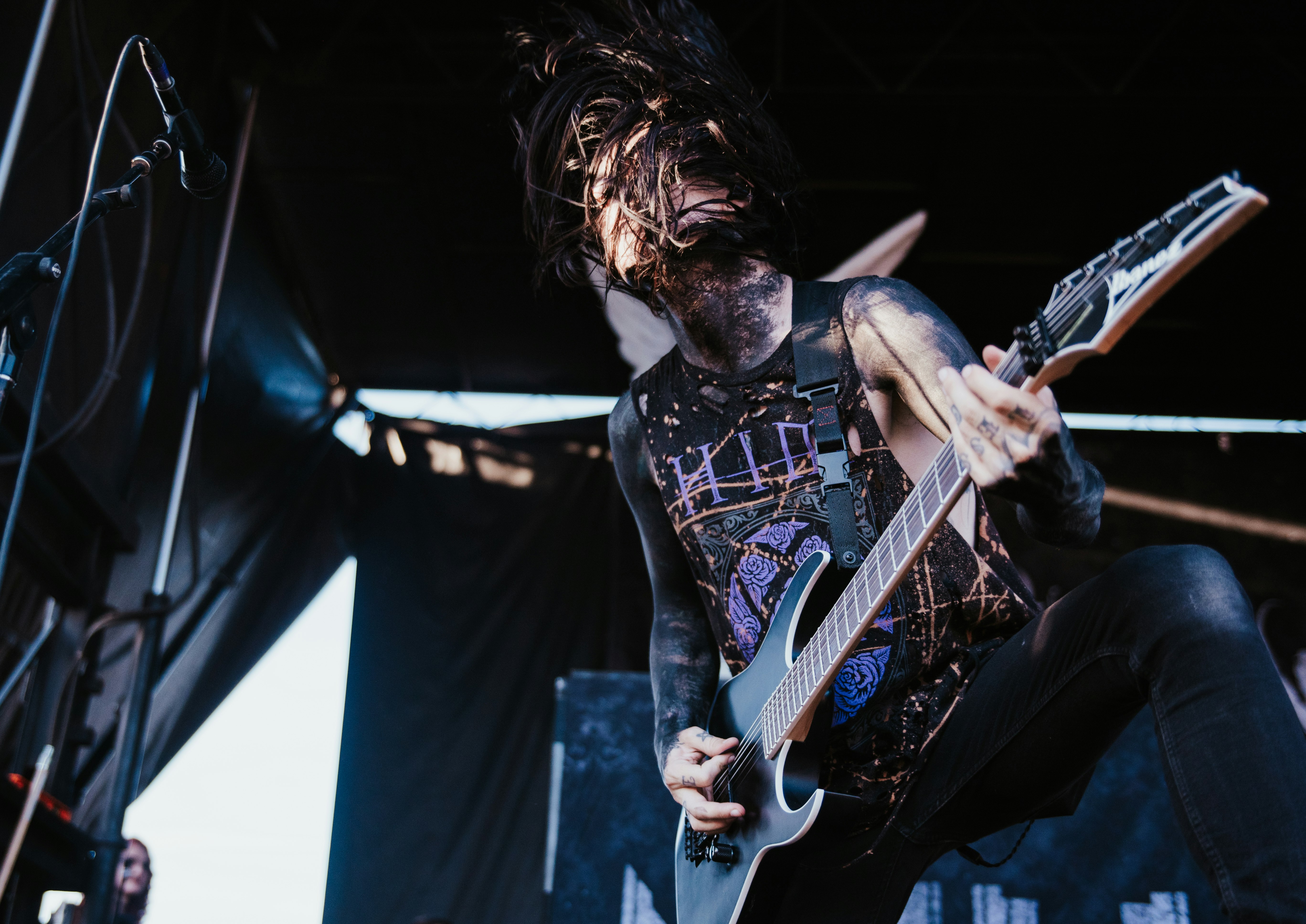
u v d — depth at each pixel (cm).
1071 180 662
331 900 663
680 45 167
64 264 404
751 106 166
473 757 699
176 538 523
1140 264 94
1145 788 374
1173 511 748
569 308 720
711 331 158
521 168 180
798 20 619
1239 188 86
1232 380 766
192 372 545
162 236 489
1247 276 697
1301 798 98
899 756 141
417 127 629
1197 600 111
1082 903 359
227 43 593
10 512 162
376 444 780
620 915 372
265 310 664
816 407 150
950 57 630
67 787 443
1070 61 614
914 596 144
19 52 378
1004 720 133
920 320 145
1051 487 102
